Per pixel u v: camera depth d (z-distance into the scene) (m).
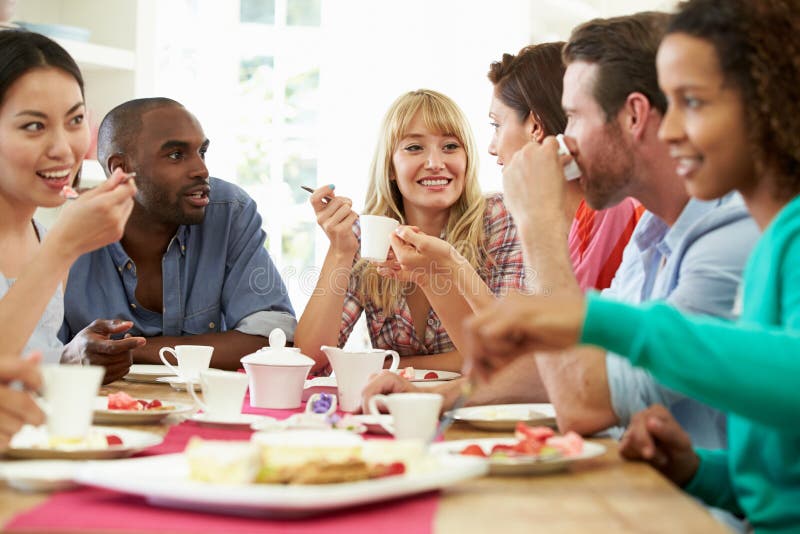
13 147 1.77
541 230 1.41
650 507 0.85
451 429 1.43
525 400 1.59
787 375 0.80
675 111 0.98
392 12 3.95
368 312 2.56
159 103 2.41
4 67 1.75
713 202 1.41
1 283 1.80
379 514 0.81
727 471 1.14
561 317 0.84
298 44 3.96
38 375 0.97
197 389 1.83
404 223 2.69
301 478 0.82
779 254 0.92
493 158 3.99
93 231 1.42
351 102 3.94
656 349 0.83
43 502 0.83
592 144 1.43
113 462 0.94
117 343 1.86
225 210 2.55
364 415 1.44
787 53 0.92
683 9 0.98
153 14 3.29
